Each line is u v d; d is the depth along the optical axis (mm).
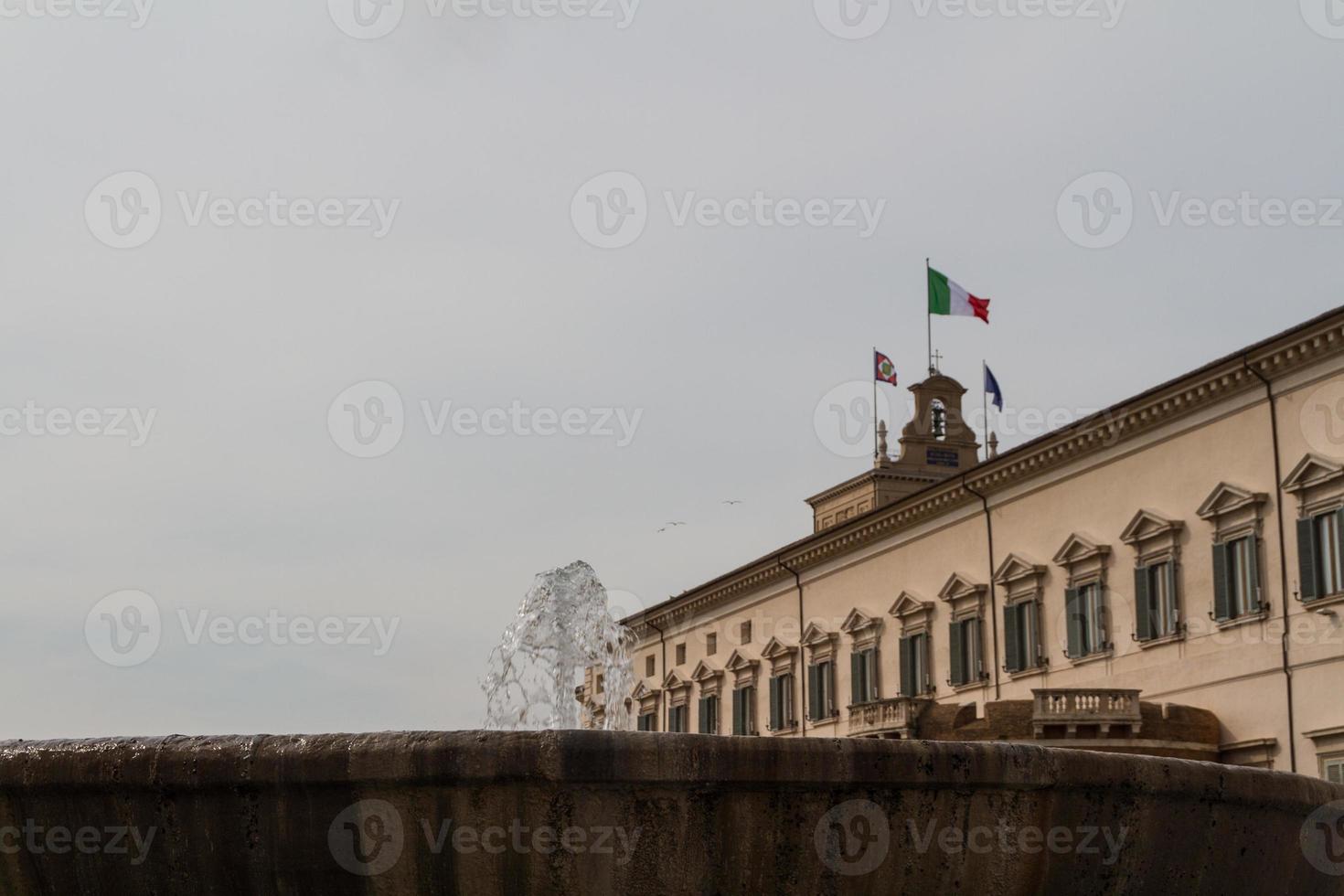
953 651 50469
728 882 7809
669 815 7719
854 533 56844
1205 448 40281
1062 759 8352
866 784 7957
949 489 50781
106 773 8008
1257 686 37844
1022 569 47000
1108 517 43844
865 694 55531
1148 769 8648
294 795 7820
